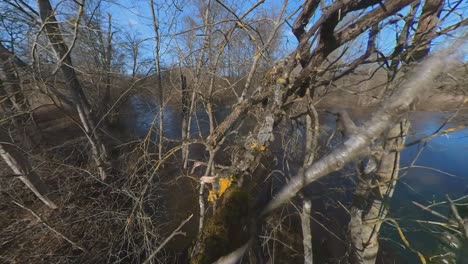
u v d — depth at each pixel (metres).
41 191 6.55
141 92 9.05
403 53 2.53
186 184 7.02
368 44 2.79
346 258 4.07
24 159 6.24
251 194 2.59
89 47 7.77
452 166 6.54
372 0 2.30
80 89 6.71
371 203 3.22
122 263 5.72
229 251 2.17
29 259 5.70
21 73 5.82
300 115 3.01
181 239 6.07
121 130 9.68
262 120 3.29
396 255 5.18
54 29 5.66
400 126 2.13
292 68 3.03
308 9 2.88
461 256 2.75
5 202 6.92
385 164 2.95
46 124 9.99
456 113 1.93
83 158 8.22
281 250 4.12
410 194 5.25
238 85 6.36
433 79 1.48
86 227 6.30
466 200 3.58
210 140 4.17
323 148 2.78
